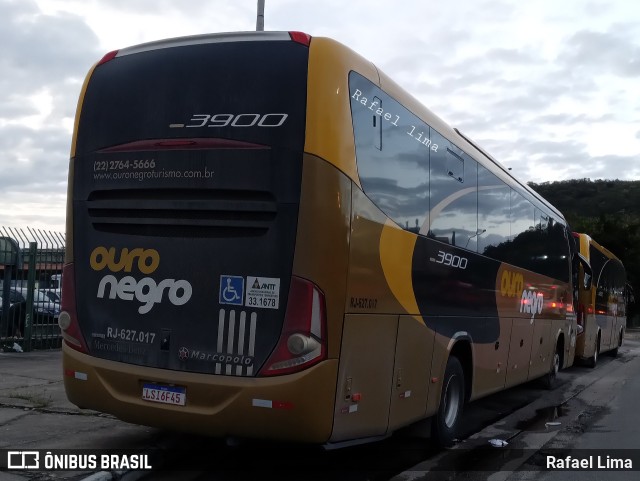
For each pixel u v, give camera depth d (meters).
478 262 8.54
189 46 5.84
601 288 19.92
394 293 6.06
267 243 5.26
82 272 6.03
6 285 12.98
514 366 10.34
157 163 5.68
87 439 6.71
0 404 8.09
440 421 7.42
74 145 6.18
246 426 5.18
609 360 22.05
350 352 5.35
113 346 5.79
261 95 5.43
